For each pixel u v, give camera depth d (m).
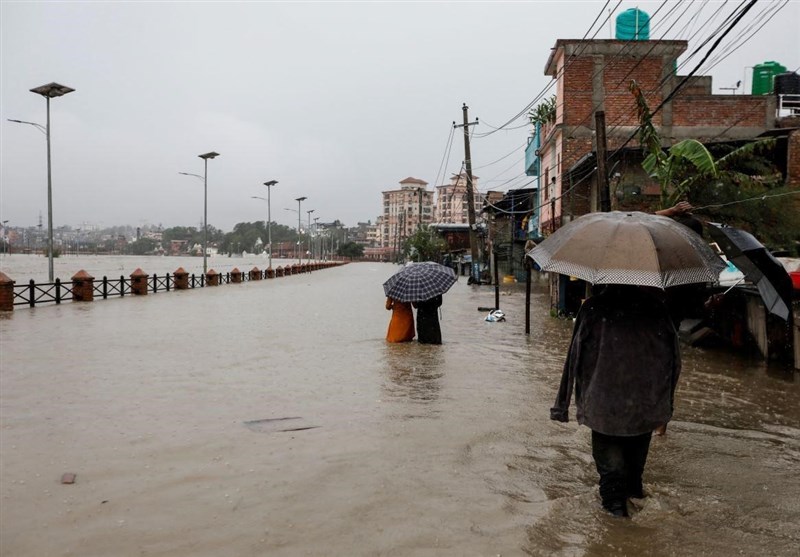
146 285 27.42
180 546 3.49
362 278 51.50
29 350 10.80
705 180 15.30
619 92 25.91
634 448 4.14
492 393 7.58
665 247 3.86
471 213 36.69
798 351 8.95
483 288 32.44
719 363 9.67
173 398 7.18
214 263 138.88
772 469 4.84
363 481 4.52
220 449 5.25
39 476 4.58
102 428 5.87
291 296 27.14
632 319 3.98
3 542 3.51
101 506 4.04
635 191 19.88
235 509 4.00
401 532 3.69
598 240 3.96
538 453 5.23
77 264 115.31
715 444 5.48
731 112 24.98
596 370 3.98
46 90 25.42
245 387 7.85
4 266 95.00
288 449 5.27
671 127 25.28
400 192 170.38
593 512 3.99
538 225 33.78
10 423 6.02
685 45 25.53
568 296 16.53
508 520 3.87
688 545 3.55
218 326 14.88
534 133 35.31
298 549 3.47
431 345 11.70
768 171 17.56
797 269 10.82
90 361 9.69
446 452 5.22
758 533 3.71
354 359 10.12
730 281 11.00
